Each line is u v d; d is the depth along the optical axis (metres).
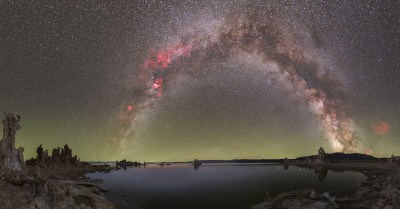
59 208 28.34
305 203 37.97
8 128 35.97
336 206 35.75
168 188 54.28
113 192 47.69
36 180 29.72
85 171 78.19
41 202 27.16
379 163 87.81
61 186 33.94
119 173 78.69
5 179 30.28
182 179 66.94
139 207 38.59
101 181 59.22
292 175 72.44
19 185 29.72
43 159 64.81
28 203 27.08
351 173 72.00
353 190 45.88
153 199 44.34
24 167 35.97
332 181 59.00
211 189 54.09
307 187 52.47
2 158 34.47
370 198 38.38
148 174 77.56
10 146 35.50
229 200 44.44
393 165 75.75
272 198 43.75
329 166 97.38
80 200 33.62
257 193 49.31
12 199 26.94
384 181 49.75
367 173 68.81
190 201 43.91
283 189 51.81
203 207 40.16
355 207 35.06
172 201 43.66
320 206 36.12
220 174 78.69
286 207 37.25
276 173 78.56
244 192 50.69
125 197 44.00
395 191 36.16
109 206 35.56
